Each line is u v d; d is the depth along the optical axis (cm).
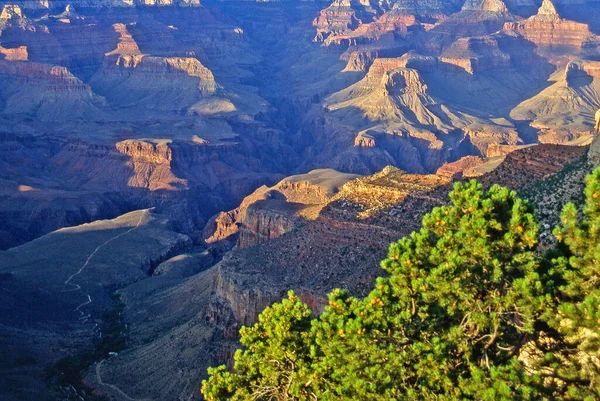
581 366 3994
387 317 4384
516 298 4175
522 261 4194
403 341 4388
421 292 4344
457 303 4384
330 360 4444
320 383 4612
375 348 4284
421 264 4447
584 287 4009
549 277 4209
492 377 3953
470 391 4000
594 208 4091
